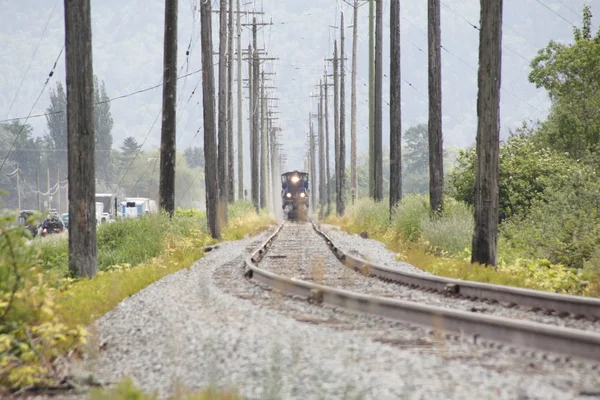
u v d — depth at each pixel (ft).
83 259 235.40
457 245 299.99
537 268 234.38
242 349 110.42
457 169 419.54
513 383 86.02
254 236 528.63
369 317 141.18
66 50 233.55
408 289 199.52
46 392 102.12
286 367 96.73
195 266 275.39
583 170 342.03
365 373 91.81
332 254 333.21
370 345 108.88
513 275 230.89
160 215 375.25
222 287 201.57
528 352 105.29
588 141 458.09
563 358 100.17
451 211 357.41
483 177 256.32
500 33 257.14
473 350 107.55
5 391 103.50
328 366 96.12
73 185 234.58
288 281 186.19
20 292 124.98
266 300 171.94
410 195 481.46
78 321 136.67
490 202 255.50
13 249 123.65
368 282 217.15
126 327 141.90
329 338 115.24
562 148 465.47
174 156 414.62
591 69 468.34
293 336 117.39
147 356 115.03
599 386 85.35
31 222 127.24
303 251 354.33
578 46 471.21
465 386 85.10
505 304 166.61
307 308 156.56
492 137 255.70
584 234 268.41
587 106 461.37
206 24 467.52
